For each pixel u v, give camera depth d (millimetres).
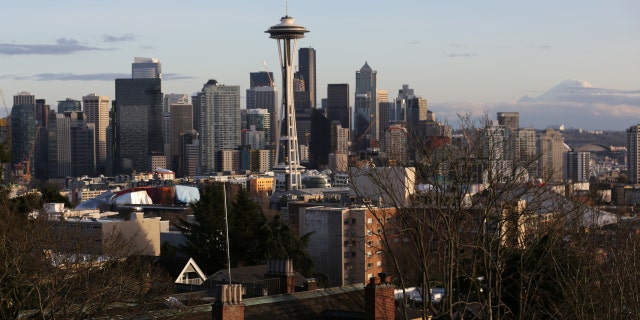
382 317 71188
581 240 91438
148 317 69125
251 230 157375
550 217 102375
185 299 76625
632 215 115125
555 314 77375
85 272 72562
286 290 87500
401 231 81000
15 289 70000
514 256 86250
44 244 77312
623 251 80688
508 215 89438
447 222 75688
